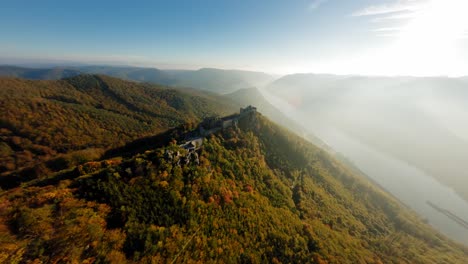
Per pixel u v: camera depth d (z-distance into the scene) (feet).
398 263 216.13
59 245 107.24
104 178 160.04
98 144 460.14
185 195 181.47
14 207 122.01
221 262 144.87
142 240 130.72
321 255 180.75
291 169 336.49
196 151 245.65
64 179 177.58
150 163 184.24
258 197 229.66
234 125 339.16
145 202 156.76
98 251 113.39
